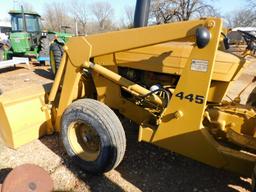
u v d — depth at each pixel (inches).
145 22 118.6
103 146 105.5
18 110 126.5
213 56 84.9
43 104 136.3
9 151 132.0
